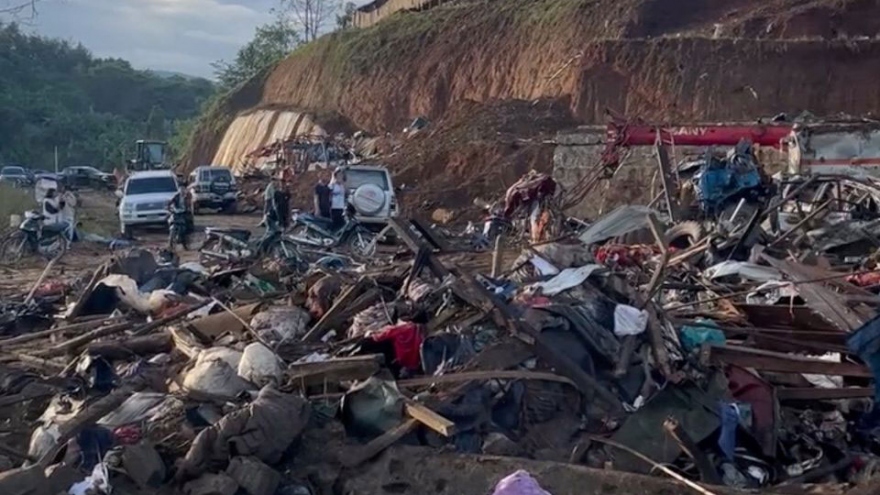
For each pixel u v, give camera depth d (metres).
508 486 5.43
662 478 7.30
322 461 7.50
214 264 15.66
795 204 16.84
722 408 8.18
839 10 37.62
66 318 11.97
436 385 8.22
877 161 22.33
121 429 7.71
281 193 25.20
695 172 18.97
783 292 10.62
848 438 8.47
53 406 8.43
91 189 56.31
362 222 23.44
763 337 9.73
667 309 10.51
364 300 10.27
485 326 9.07
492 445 7.77
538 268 10.53
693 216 17.80
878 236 14.95
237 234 18.52
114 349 9.80
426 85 52.59
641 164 29.34
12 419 8.60
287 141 51.75
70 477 6.94
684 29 41.09
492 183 35.31
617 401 8.45
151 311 11.80
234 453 7.13
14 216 26.23
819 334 9.67
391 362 8.86
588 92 39.34
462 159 37.50
